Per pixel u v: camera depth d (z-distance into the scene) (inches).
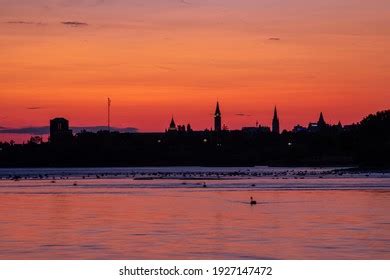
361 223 4165.8
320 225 4067.4
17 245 3297.2
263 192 7810.0
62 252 3095.5
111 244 3319.4
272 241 3405.5
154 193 7785.4
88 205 5767.7
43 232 3767.2
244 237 3550.7
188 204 5851.4
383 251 3093.0
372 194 7170.3
